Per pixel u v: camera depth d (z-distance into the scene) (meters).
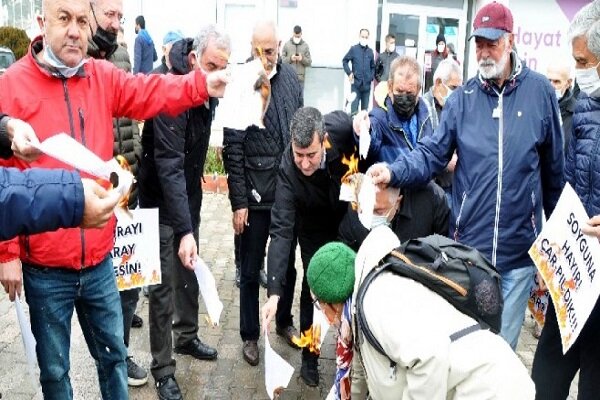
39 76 2.31
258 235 3.78
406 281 1.88
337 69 12.27
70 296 2.49
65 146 1.73
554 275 2.57
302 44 11.38
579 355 2.80
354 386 2.27
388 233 2.06
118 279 3.12
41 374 2.55
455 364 1.73
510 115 2.83
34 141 1.96
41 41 2.34
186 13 11.17
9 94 2.29
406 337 1.74
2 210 1.41
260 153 3.68
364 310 1.86
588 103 2.62
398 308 1.79
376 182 2.77
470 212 2.89
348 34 12.14
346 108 11.66
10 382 3.53
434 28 12.91
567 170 2.74
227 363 3.90
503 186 2.82
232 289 5.13
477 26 2.80
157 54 11.18
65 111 2.36
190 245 3.21
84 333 2.68
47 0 2.22
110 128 2.54
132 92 2.56
